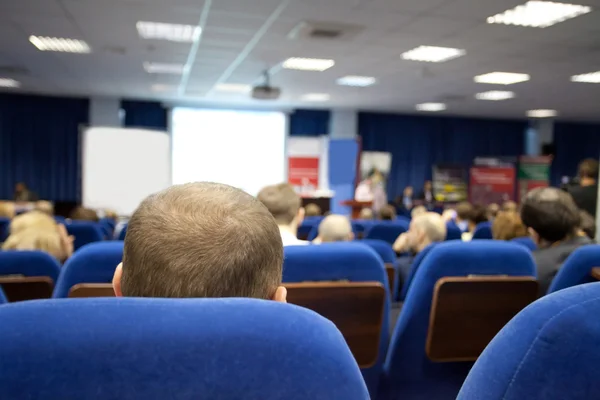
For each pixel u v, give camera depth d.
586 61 6.64
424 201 12.83
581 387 0.42
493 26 5.18
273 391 0.38
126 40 6.18
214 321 0.38
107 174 9.20
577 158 14.29
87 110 11.36
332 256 1.34
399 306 2.11
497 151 13.88
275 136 12.22
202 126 11.73
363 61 7.05
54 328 0.36
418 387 1.57
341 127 12.64
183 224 0.49
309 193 10.89
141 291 0.49
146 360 0.36
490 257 1.45
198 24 5.39
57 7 4.91
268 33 5.68
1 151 10.95
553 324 0.42
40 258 1.74
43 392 0.35
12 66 7.89
